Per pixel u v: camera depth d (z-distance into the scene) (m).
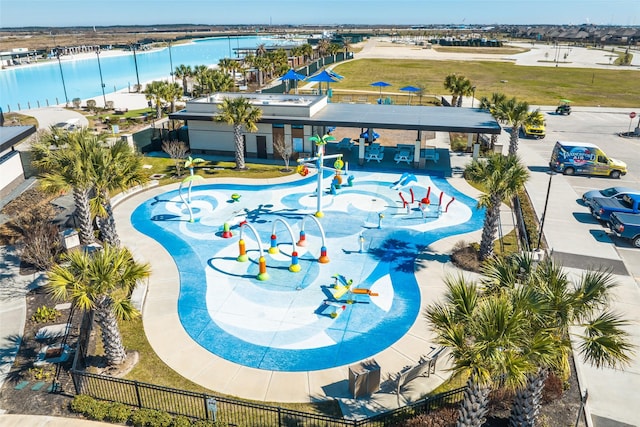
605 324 10.99
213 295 19.72
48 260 21.17
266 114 38.22
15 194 29.91
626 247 24.11
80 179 20.27
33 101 77.06
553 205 29.94
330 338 17.06
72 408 13.28
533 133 47.47
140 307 18.56
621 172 35.28
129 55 174.12
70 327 17.28
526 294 10.70
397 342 16.84
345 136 48.66
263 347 16.56
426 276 21.27
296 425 12.92
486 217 21.59
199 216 27.88
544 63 129.88
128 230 25.95
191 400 13.95
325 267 21.97
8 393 14.10
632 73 106.31
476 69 111.56
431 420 12.58
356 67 113.38
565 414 13.27
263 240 24.78
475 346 9.64
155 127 45.50
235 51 172.00
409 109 42.25
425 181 34.28
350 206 29.56
